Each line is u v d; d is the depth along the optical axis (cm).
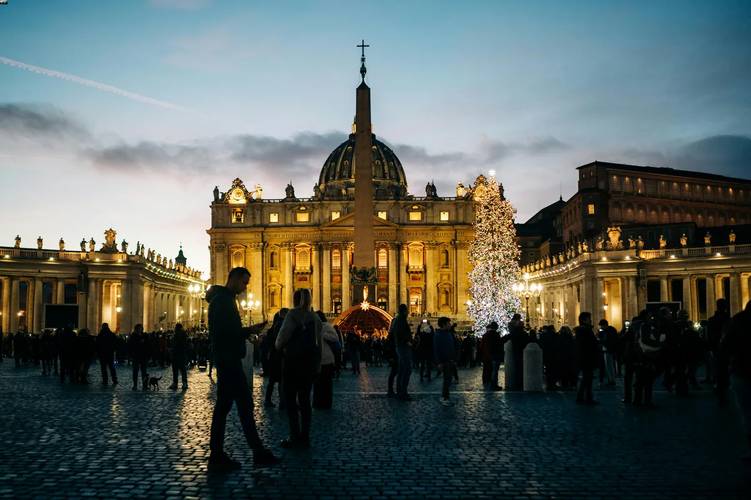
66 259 9412
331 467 1280
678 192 12588
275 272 13938
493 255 7375
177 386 2936
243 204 14062
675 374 2456
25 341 4688
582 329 2241
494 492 1113
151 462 1318
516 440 1555
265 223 14050
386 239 13875
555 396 2488
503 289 7300
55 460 1334
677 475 1221
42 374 3709
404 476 1214
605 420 1858
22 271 8988
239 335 1305
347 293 13625
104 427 1738
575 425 1772
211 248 14038
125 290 9731
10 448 1453
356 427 1744
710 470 1258
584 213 11850
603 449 1450
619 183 12125
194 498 1072
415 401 2325
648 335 2122
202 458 1355
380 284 13988
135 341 2831
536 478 1201
